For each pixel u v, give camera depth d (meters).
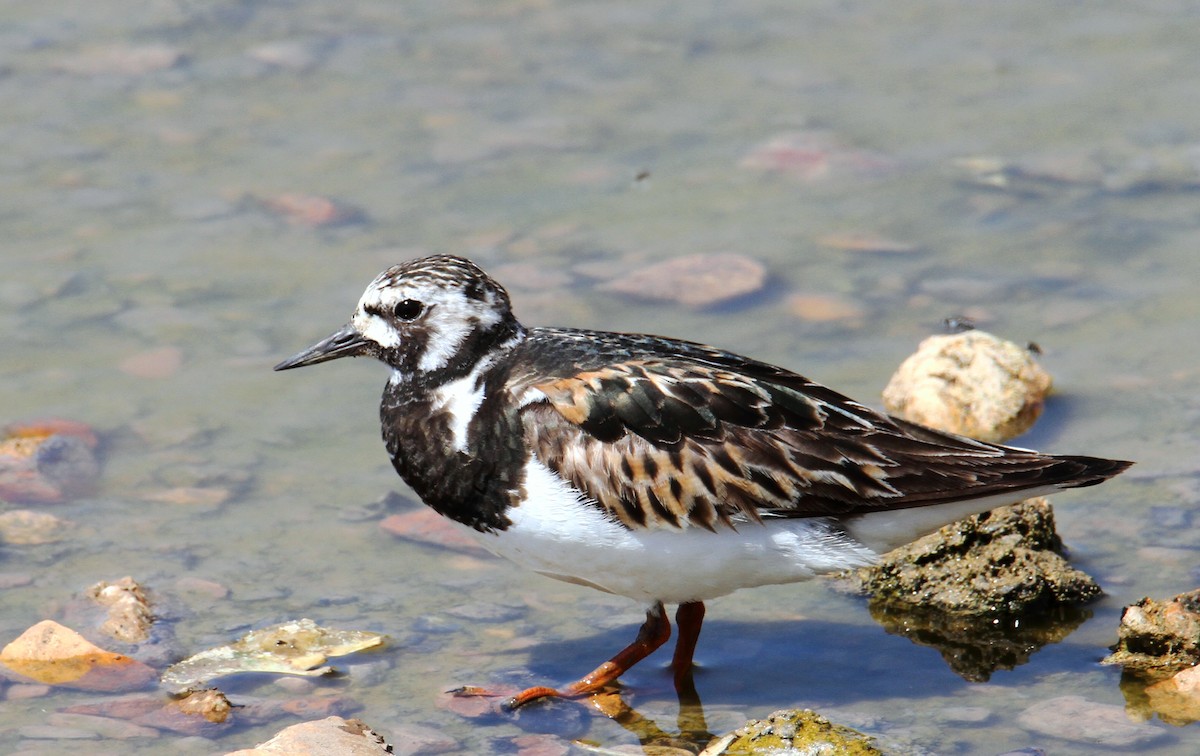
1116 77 19.78
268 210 17.14
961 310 15.12
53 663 10.15
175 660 10.27
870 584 11.09
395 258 16.14
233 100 19.53
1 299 15.36
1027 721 9.45
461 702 9.83
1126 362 14.17
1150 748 9.08
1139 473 12.38
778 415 9.63
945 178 17.70
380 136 18.75
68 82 19.84
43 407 13.66
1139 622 10.05
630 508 9.45
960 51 20.70
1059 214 16.88
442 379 9.98
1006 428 13.25
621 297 15.37
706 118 19.16
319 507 12.33
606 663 10.12
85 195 17.38
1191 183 17.33
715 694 10.05
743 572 9.70
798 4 22.12
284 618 10.79
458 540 11.91
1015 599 10.65
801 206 17.23
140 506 12.30
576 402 9.55
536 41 21.17
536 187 17.70
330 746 8.80
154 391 14.02
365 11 21.95
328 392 14.15
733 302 15.34
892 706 9.74
